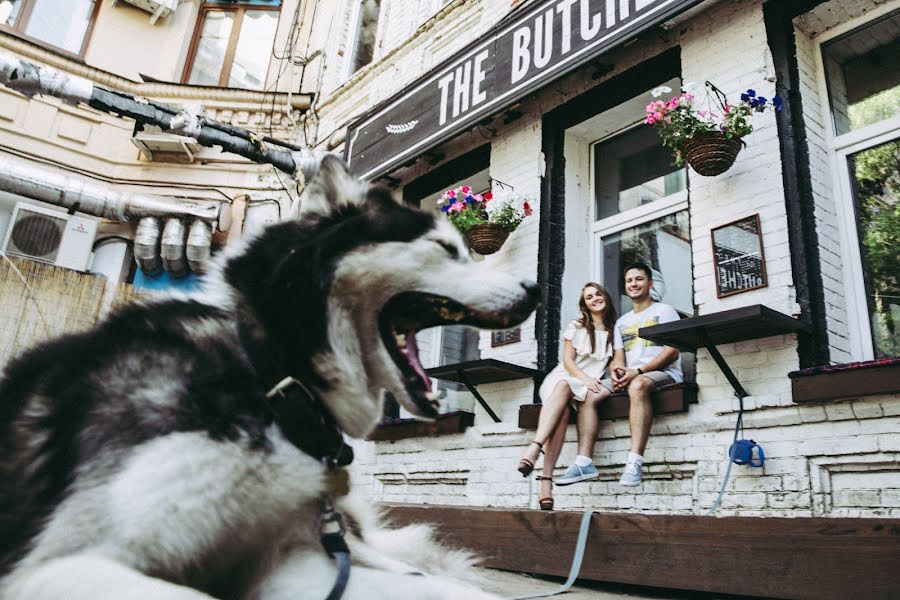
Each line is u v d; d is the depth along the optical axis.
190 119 7.67
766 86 4.45
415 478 6.01
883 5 4.28
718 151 4.21
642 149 5.80
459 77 6.70
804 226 4.09
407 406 1.96
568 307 5.66
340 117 9.98
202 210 9.68
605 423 4.60
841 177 4.32
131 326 1.66
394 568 1.92
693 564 3.08
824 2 4.38
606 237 5.87
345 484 1.73
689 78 4.95
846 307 4.10
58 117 10.13
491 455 5.42
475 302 1.99
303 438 1.63
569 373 4.56
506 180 6.31
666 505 4.21
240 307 1.73
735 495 3.86
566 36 5.59
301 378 1.71
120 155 10.48
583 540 3.46
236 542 1.54
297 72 11.36
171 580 1.41
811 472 3.60
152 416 1.44
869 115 4.35
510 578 3.64
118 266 9.71
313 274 1.79
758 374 3.96
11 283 7.47
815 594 2.70
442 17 8.08
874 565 2.57
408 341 2.06
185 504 1.38
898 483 3.30
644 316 4.60
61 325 7.57
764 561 2.86
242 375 1.62
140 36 11.63
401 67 8.74
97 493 1.35
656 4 4.86
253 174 10.45
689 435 4.16
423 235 2.01
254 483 1.50
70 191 9.22
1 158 9.00
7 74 6.87
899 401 3.34
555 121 6.09
